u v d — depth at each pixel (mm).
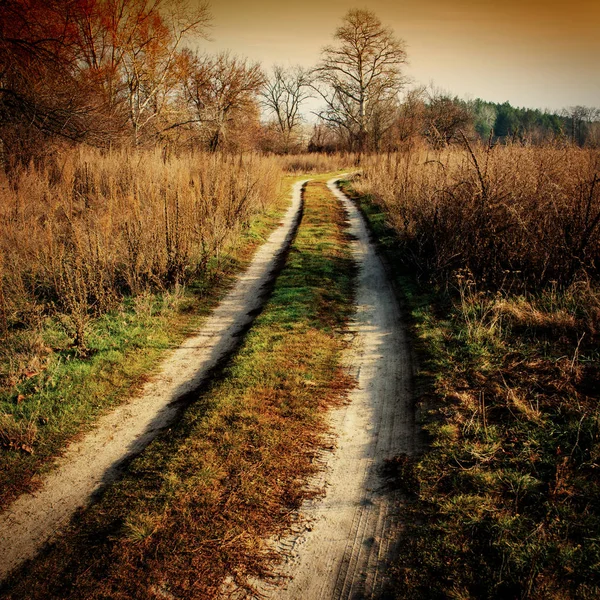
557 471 4070
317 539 3906
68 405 6102
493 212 8633
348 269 11719
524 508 3848
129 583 3553
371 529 3969
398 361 6883
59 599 3490
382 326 8219
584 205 7840
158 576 3598
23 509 4555
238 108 35875
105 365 7090
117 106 23891
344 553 3756
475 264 8719
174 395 6516
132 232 10391
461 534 3707
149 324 8586
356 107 51562
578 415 4762
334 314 8828
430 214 10484
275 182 22797
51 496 4703
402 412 5617
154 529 4016
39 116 17281
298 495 4398
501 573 3279
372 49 47656
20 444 5406
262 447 5004
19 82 16578
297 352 7199
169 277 10422
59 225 11109
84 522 4266
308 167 42969
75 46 19641
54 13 17703
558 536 3518
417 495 4227
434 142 14656
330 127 57188
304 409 5711
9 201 11898
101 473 4988
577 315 6676
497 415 5109
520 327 6789
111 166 15727
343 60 48625
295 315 8617
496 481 4172
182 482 4535
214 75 34625
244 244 14383
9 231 10508
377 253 13094
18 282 9023
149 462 4934
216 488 4453
